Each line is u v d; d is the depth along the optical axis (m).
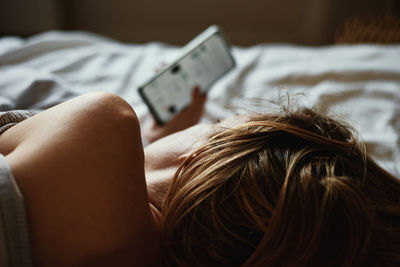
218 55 0.78
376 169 0.45
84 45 0.95
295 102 0.53
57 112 0.37
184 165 0.44
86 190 0.34
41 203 0.33
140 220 0.37
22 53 0.83
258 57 0.95
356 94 0.83
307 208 0.35
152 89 0.71
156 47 1.01
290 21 1.86
